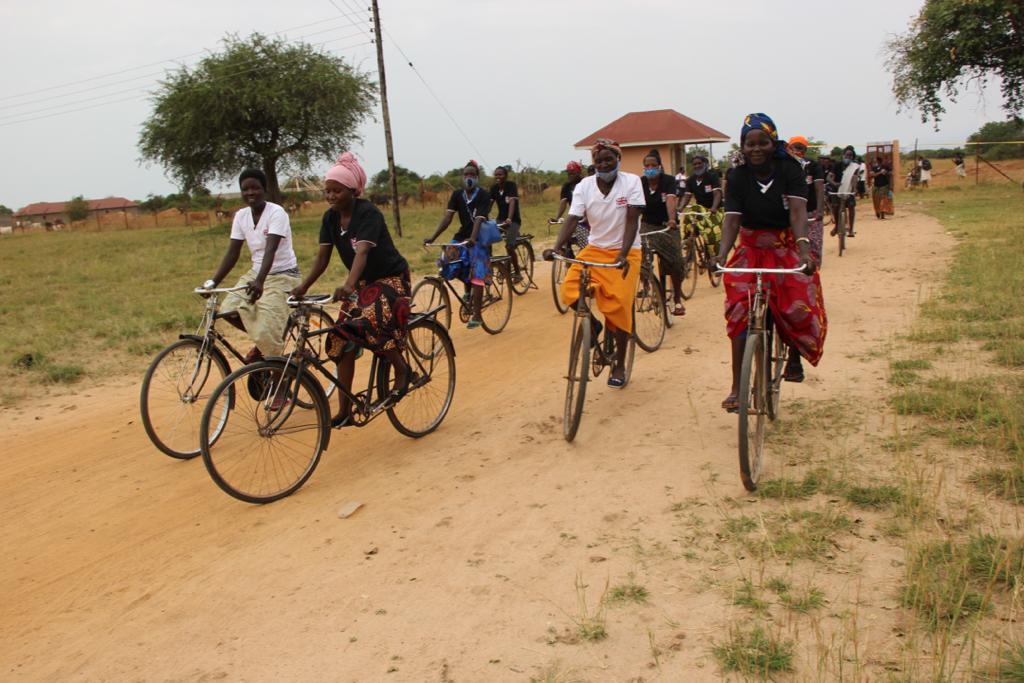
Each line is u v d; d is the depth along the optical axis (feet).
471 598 13.28
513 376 26.71
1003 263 37.83
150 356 33.96
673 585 12.94
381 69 87.61
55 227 236.22
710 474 16.92
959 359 23.20
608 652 11.48
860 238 57.57
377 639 12.43
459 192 31.86
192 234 132.98
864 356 24.48
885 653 10.75
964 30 92.63
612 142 20.71
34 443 23.49
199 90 132.57
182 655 12.51
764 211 16.93
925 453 16.70
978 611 11.19
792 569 12.95
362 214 18.95
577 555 14.24
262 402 18.12
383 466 19.52
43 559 16.16
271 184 146.51
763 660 10.80
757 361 16.24
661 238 28.81
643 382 24.12
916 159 129.08
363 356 31.01
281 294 21.54
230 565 15.17
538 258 57.98
